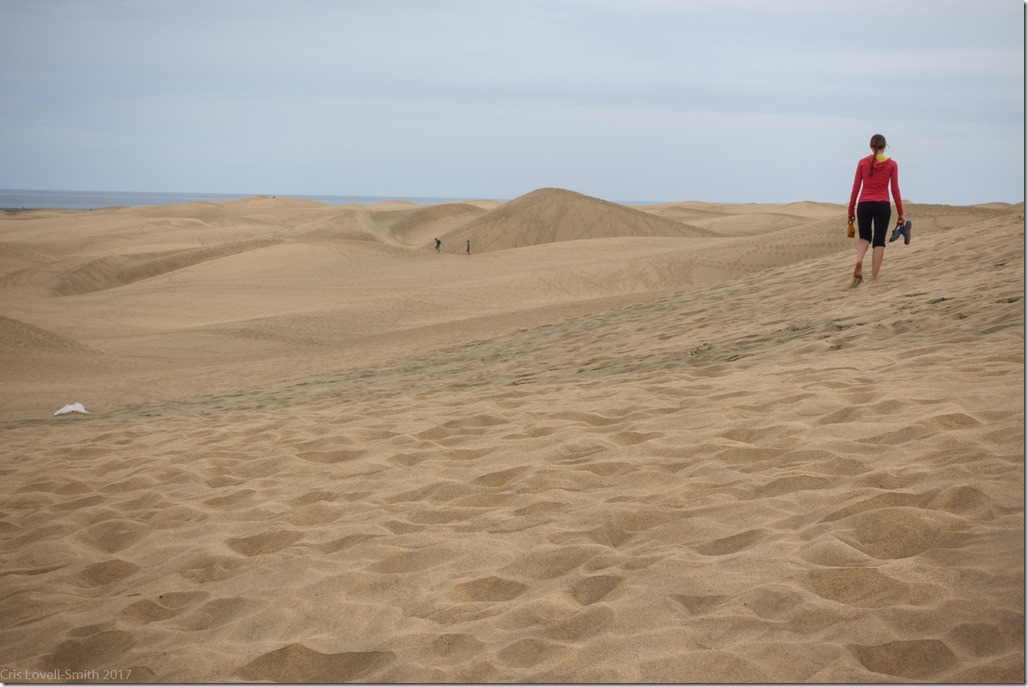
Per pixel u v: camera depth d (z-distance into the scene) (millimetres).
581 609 3291
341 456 6145
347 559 4145
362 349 21438
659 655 2854
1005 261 10180
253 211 127500
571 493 4684
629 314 14641
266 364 20562
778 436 5070
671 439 5379
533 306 28094
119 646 3588
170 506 5367
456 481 5141
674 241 47656
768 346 8500
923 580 3080
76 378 21250
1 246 63531
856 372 6305
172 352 25406
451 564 3951
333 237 72625
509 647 3066
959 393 5246
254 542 4613
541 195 79062
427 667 3023
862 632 2822
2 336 25062
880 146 11016
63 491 6137
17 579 4488
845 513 3775
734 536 3771
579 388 7688
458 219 97000
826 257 15625
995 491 3713
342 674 3135
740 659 2748
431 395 8742
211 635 3572
